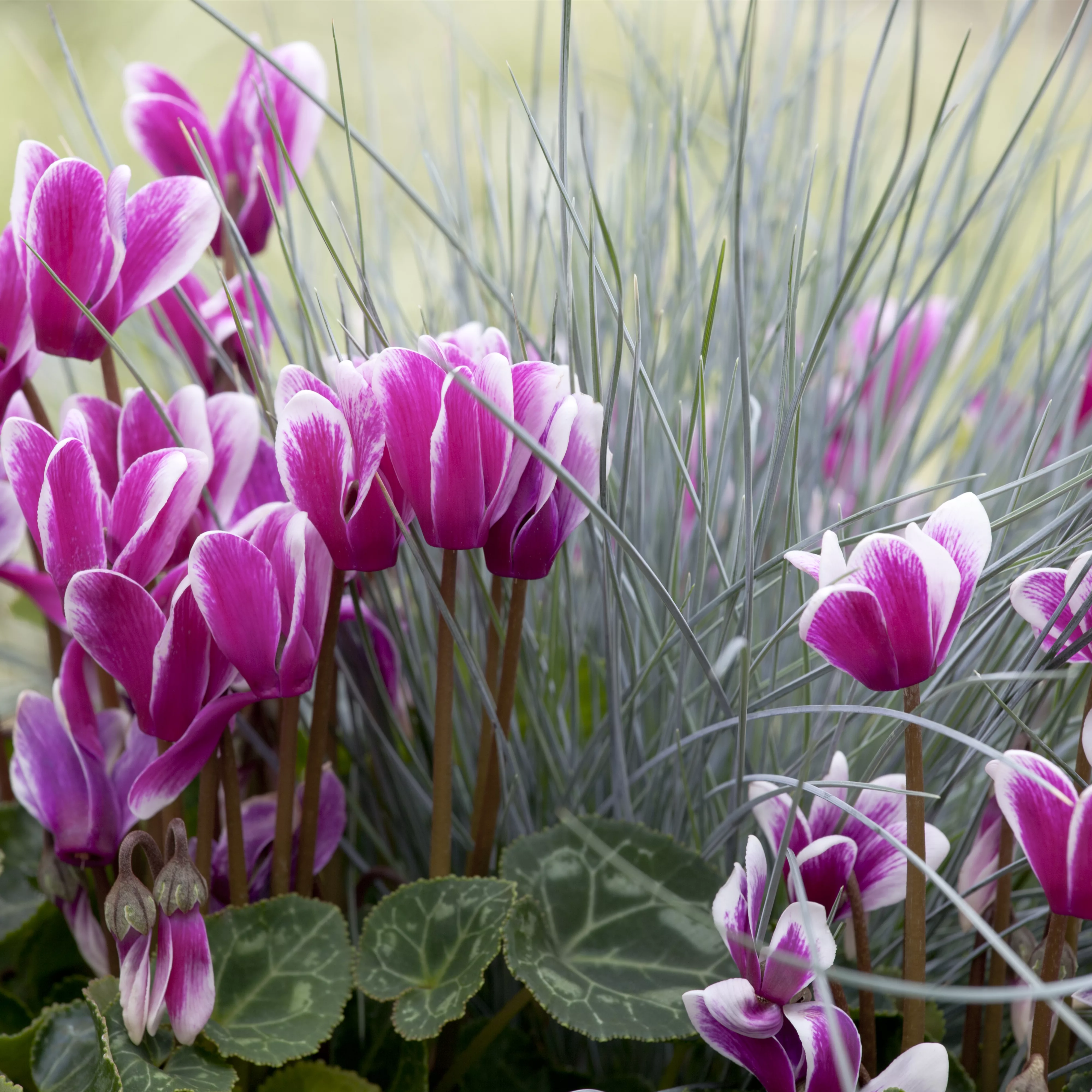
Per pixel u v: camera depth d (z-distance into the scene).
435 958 1.06
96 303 1.05
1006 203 1.16
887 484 1.15
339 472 1.02
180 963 1.03
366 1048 1.08
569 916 1.07
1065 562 1.05
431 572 1.04
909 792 1.01
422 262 1.19
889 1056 1.06
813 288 1.15
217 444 1.07
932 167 1.36
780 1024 1.01
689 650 1.09
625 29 1.25
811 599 0.99
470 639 1.12
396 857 1.13
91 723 1.07
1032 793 1.00
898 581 0.99
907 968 1.02
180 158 1.11
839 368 1.20
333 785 1.08
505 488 1.03
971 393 1.20
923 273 1.36
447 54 1.37
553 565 1.10
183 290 1.10
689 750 1.09
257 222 1.11
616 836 1.07
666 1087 1.07
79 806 1.06
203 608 1.02
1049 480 1.14
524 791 1.10
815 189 1.33
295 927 1.06
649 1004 1.05
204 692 1.03
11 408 1.08
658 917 1.06
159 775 1.03
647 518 1.13
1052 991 0.96
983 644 1.07
